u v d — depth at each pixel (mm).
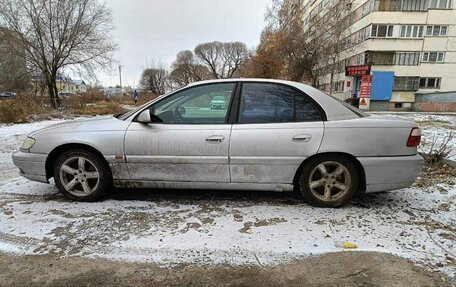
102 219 3264
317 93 3584
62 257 2584
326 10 39719
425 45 33562
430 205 3682
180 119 3637
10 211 3477
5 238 2863
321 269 2441
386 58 34250
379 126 3418
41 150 3744
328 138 3398
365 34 35000
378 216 3367
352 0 36844
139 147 3592
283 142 3424
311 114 3500
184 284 2273
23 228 3051
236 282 2297
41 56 22922
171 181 3660
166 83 78812
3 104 12945
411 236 2930
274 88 3611
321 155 3469
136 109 3844
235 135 3469
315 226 3121
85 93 27266
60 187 3803
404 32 33469
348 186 3510
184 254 2623
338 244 2777
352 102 36688
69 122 4051
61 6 22922
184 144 3523
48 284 2273
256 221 3227
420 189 4234
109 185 3850
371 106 35000
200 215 3373
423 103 33344
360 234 2957
